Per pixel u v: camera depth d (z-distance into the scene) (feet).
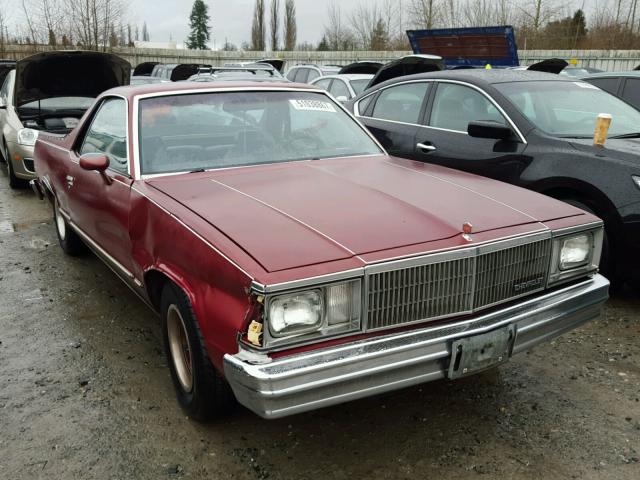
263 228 8.27
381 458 8.77
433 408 10.07
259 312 7.07
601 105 17.13
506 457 8.74
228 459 8.77
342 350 7.36
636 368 11.25
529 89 17.08
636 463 8.54
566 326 9.32
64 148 15.71
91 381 10.94
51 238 20.29
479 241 8.29
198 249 8.25
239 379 7.20
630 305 14.10
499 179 15.92
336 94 37.76
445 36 39.88
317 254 7.57
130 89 12.89
